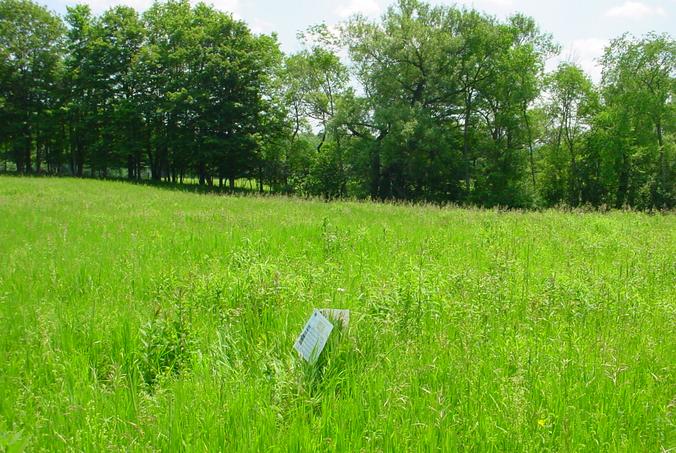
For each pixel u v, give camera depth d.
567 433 3.28
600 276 7.93
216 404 3.61
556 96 46.41
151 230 11.84
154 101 47.16
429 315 5.64
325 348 4.48
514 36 44.38
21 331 5.10
